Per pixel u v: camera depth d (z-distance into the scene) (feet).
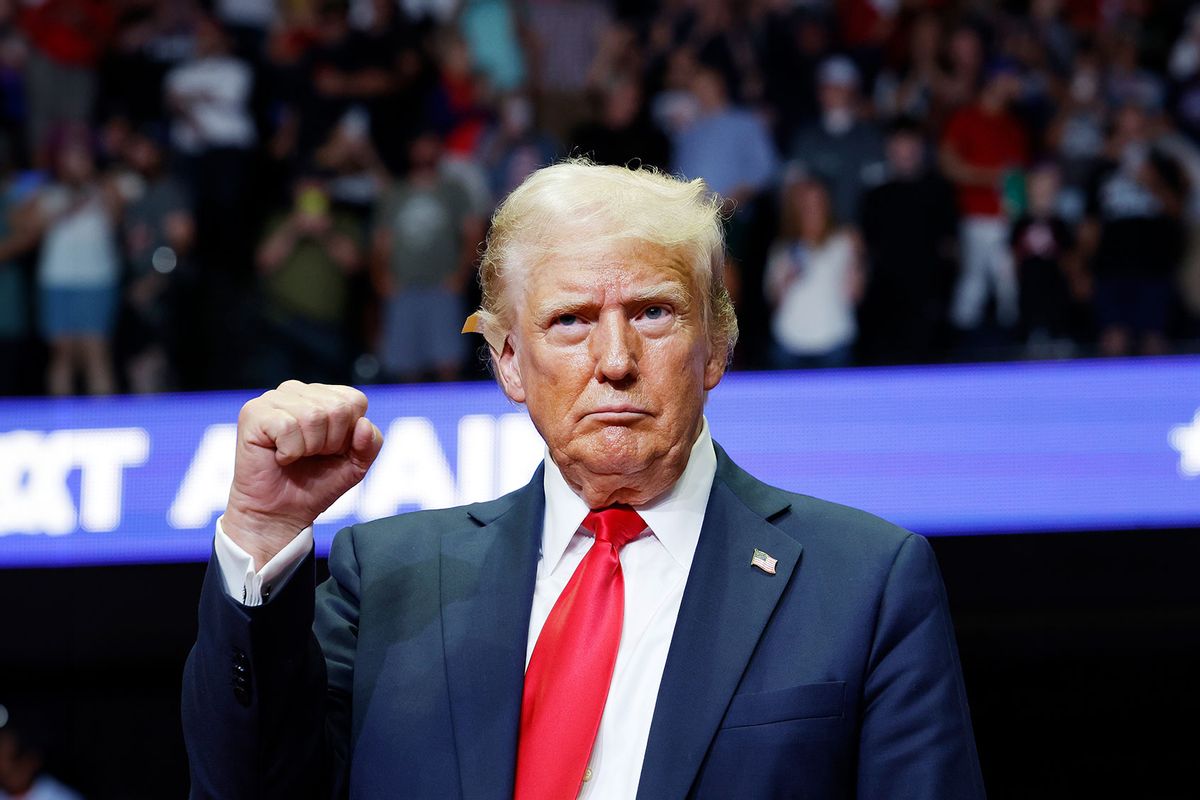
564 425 10.17
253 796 9.83
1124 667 28.68
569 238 10.14
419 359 40.06
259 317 41.19
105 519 31.48
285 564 9.71
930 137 43.50
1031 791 28.12
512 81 44.88
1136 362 30.07
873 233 40.40
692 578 10.43
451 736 10.12
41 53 44.73
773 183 41.98
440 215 40.42
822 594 10.30
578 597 10.51
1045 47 45.83
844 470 30.25
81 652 30.91
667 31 45.83
